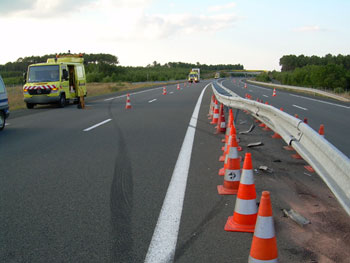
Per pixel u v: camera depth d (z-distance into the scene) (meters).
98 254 3.43
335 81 72.38
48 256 3.41
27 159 7.43
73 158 7.46
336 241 3.70
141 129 11.46
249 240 3.70
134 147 8.54
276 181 5.77
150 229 3.97
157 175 6.11
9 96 30.95
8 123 13.69
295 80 99.75
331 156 3.96
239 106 12.30
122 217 4.32
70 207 4.66
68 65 22.19
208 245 3.59
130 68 193.38
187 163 6.92
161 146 8.63
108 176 6.09
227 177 5.18
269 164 6.82
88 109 19.06
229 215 4.35
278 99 26.64
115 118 14.59
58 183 5.72
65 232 3.92
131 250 3.50
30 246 3.62
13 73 157.00
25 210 4.58
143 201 4.85
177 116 15.08
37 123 13.48
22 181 5.86
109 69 110.88
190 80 82.06
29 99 20.08
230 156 5.19
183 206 4.65
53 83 20.11
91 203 4.80
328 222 4.18
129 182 5.73
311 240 3.71
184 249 3.52
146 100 25.12
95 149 8.36
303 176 6.05
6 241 3.73
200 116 15.03
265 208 3.01
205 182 5.68
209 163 6.92
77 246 3.60
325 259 3.33
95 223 4.15
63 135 10.49
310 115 15.96
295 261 3.29
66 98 21.28
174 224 4.10
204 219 4.24
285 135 6.62
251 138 9.75
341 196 3.52
